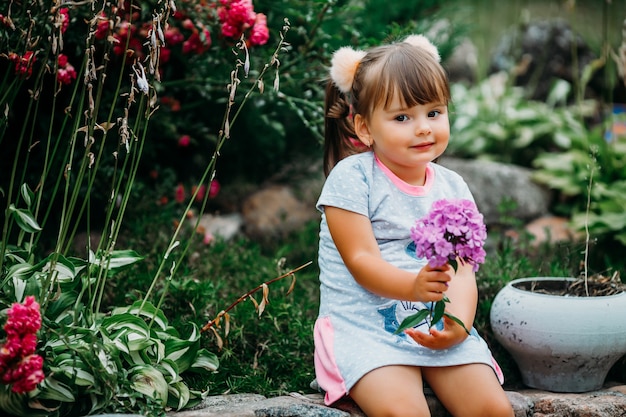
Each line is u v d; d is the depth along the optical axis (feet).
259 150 12.28
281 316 8.04
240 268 9.71
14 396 5.84
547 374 7.29
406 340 6.45
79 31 8.80
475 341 6.61
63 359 6.15
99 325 6.54
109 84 10.01
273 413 6.24
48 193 9.84
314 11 9.85
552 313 7.00
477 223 5.54
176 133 10.79
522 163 15.28
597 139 13.58
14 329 5.55
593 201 12.16
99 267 6.70
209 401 6.66
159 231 10.16
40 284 6.51
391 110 6.54
